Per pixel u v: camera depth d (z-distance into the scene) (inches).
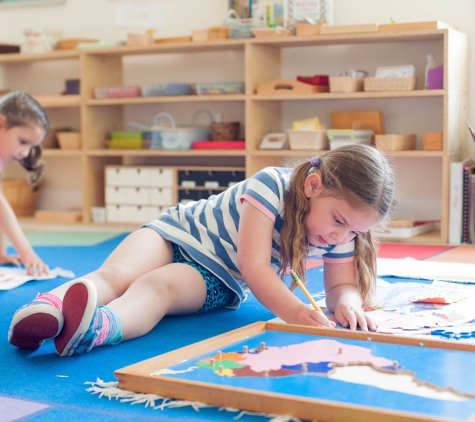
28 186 134.6
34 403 33.9
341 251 51.1
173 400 33.0
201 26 123.6
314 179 44.9
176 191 118.7
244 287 56.9
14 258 79.3
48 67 137.2
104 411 32.4
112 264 50.8
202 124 125.9
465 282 64.4
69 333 40.4
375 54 111.3
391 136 101.1
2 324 52.1
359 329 45.5
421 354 36.4
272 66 115.7
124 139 123.0
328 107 115.3
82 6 133.2
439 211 109.4
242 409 31.2
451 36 97.6
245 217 47.4
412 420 27.3
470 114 106.9
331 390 31.2
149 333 47.9
